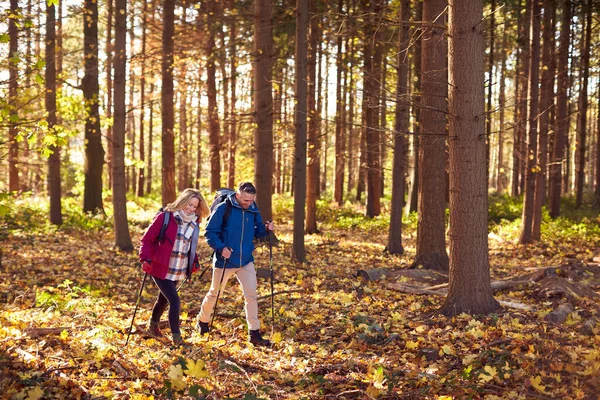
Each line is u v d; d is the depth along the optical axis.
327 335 5.81
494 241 15.16
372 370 4.43
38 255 11.07
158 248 5.39
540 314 5.89
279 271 9.86
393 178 12.95
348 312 6.80
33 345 4.82
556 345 4.66
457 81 5.95
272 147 11.62
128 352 4.93
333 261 11.57
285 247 13.20
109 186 28.88
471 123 5.97
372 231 18.27
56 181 15.65
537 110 13.73
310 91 17.97
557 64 18.27
